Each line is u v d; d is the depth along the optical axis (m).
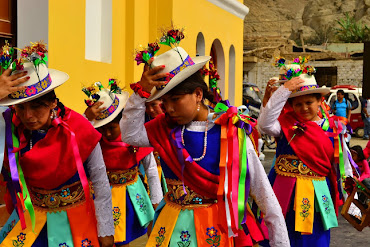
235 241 2.85
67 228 3.01
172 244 2.78
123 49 9.20
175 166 2.80
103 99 4.54
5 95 2.71
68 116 2.99
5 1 7.14
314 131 4.37
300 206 4.34
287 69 4.48
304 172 4.39
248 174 2.76
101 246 3.12
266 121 4.16
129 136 2.87
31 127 2.86
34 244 3.06
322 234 4.42
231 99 14.97
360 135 21.47
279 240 2.74
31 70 2.80
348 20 49.22
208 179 2.76
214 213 2.77
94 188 3.09
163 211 2.89
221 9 13.58
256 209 3.07
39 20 7.16
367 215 4.15
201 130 2.79
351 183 4.25
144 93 2.73
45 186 2.98
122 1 9.12
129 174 4.57
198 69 2.77
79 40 7.86
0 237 3.18
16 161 2.93
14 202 3.07
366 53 6.73
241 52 15.53
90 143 2.99
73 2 7.69
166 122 2.87
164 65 2.70
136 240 6.05
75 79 7.77
